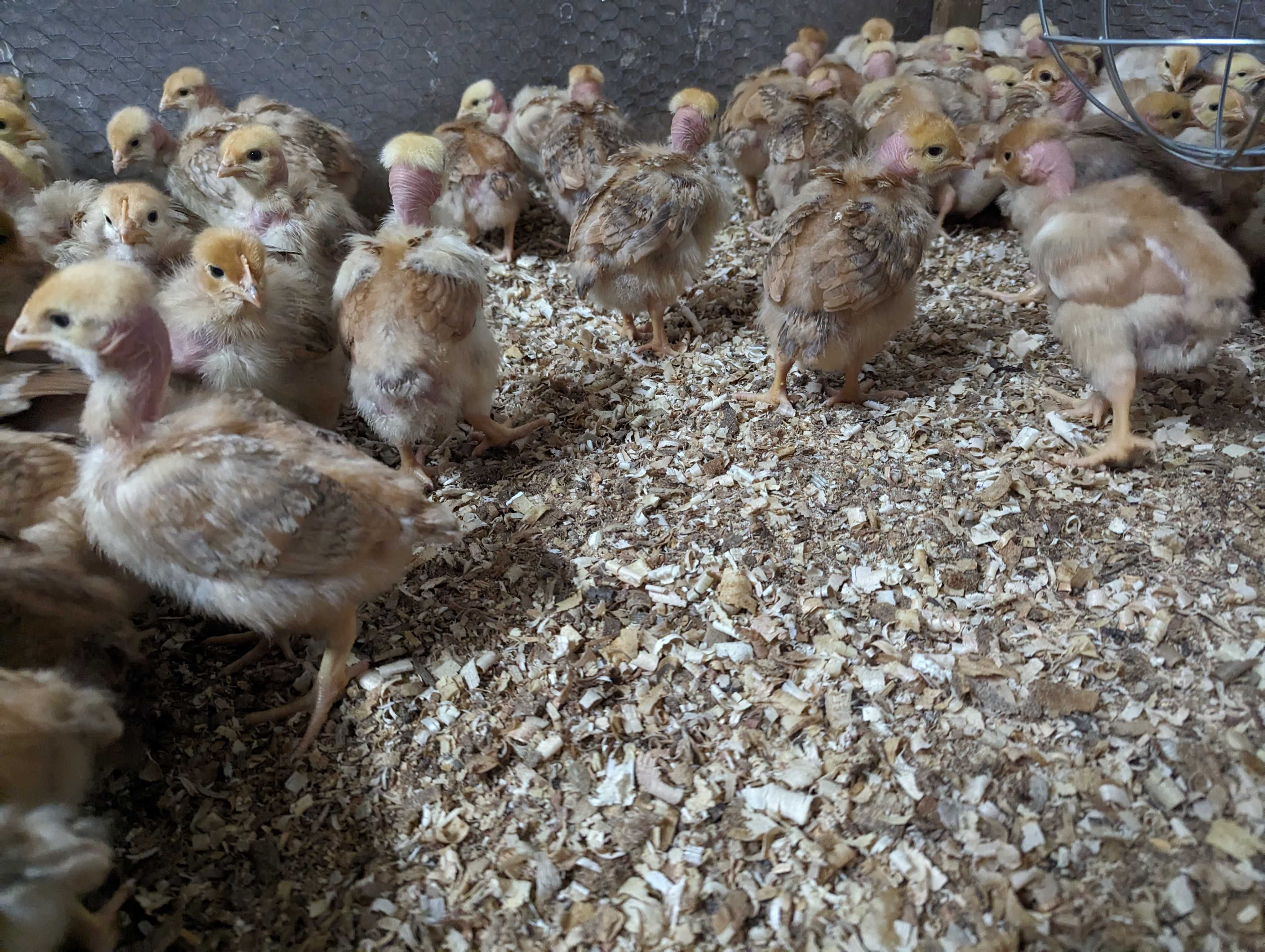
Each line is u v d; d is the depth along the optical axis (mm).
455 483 498
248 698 384
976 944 284
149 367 322
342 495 330
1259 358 536
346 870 319
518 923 302
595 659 390
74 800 301
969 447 487
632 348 609
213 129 640
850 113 708
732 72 928
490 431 510
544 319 650
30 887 258
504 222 715
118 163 648
